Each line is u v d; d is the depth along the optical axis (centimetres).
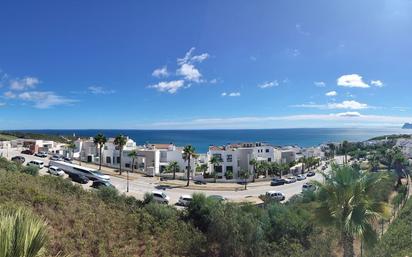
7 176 3231
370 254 1892
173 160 9206
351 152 17650
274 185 7956
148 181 7319
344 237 1412
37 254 519
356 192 1378
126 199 3619
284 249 2378
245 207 3175
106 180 6206
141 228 2628
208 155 9612
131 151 8881
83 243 2072
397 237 2512
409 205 4362
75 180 5844
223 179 8525
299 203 3616
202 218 2961
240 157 9288
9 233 493
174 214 3138
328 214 1441
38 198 2545
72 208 2603
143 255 2220
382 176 1416
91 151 9650
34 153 9544
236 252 2516
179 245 2480
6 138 13288
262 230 2594
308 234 2453
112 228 2473
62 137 16462
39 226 532
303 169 11000
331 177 1442
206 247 2567
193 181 7894
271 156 10750
